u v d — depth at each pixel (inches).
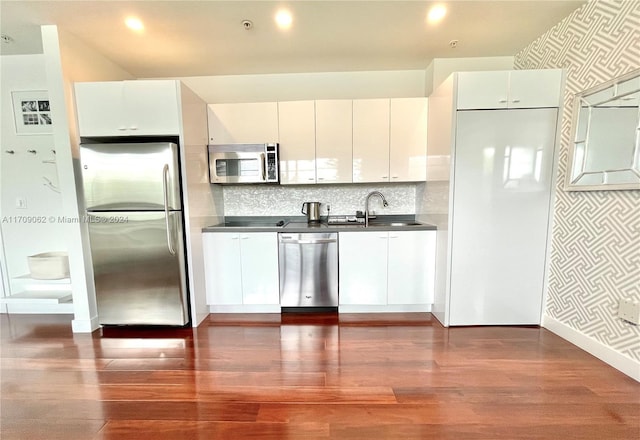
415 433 53.9
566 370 72.4
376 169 115.9
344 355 80.7
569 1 79.0
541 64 98.3
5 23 87.0
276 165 113.5
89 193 93.5
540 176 90.7
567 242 86.6
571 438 52.4
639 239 66.6
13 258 117.3
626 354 70.2
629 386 65.8
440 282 101.0
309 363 77.0
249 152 113.0
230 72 124.8
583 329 82.0
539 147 89.8
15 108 111.1
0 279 117.1
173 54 107.8
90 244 96.5
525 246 93.7
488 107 88.8
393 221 130.6
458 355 79.9
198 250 105.0
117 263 97.1
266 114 114.9
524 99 88.2
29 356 82.7
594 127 77.2
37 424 57.4
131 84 93.6
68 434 54.9
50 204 115.2
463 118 89.5
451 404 61.1
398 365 75.5
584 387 65.8
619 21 70.1
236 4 79.6
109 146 91.9
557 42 90.7
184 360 79.4
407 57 113.7
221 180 115.0
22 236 116.6
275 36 96.8
